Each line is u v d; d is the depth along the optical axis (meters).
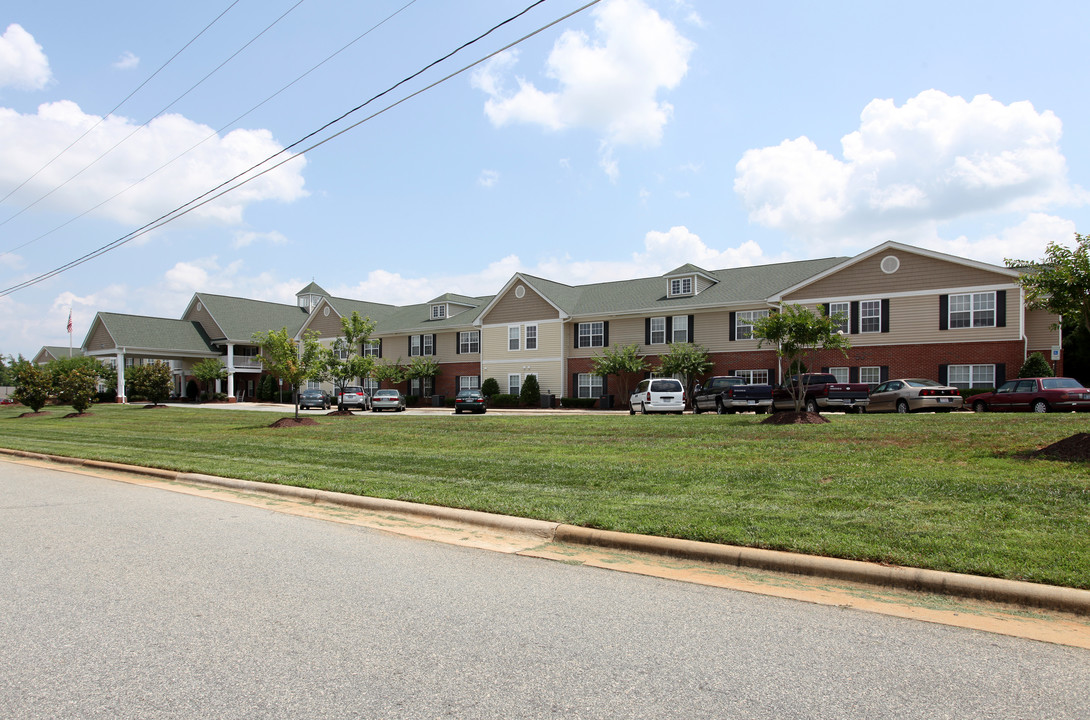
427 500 8.93
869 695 3.50
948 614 4.79
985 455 10.73
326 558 6.52
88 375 36.22
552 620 4.71
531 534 7.50
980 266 27.38
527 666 3.92
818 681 3.68
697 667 3.88
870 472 9.65
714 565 6.18
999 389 23.19
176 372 60.00
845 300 30.33
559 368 39.38
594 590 5.44
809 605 5.02
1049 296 10.20
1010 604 4.96
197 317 58.75
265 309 61.50
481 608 4.98
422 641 4.33
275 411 39.09
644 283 40.75
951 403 23.03
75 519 8.60
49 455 16.42
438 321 47.31
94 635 4.48
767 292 33.38
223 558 6.53
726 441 14.23
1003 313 26.98
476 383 44.34
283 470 12.23
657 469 10.73
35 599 5.26
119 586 5.61
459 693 3.58
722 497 8.47
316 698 3.53
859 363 29.97
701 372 33.75
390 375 45.22
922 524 6.69
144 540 7.34
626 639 4.34
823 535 6.40
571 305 40.53
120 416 34.12
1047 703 3.41
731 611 4.89
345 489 10.00
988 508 7.25
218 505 9.68
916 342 28.73
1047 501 7.40
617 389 37.38
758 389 24.78
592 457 12.68
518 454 13.66
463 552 6.76
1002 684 3.63
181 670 3.90
